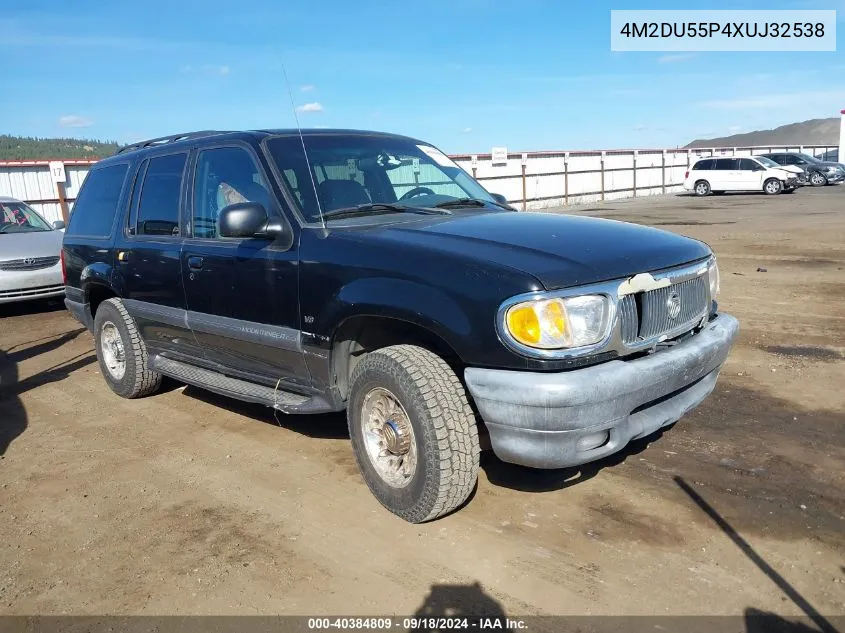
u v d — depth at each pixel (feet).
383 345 13.03
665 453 14.11
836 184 114.11
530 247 11.17
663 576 10.08
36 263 31.35
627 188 119.55
